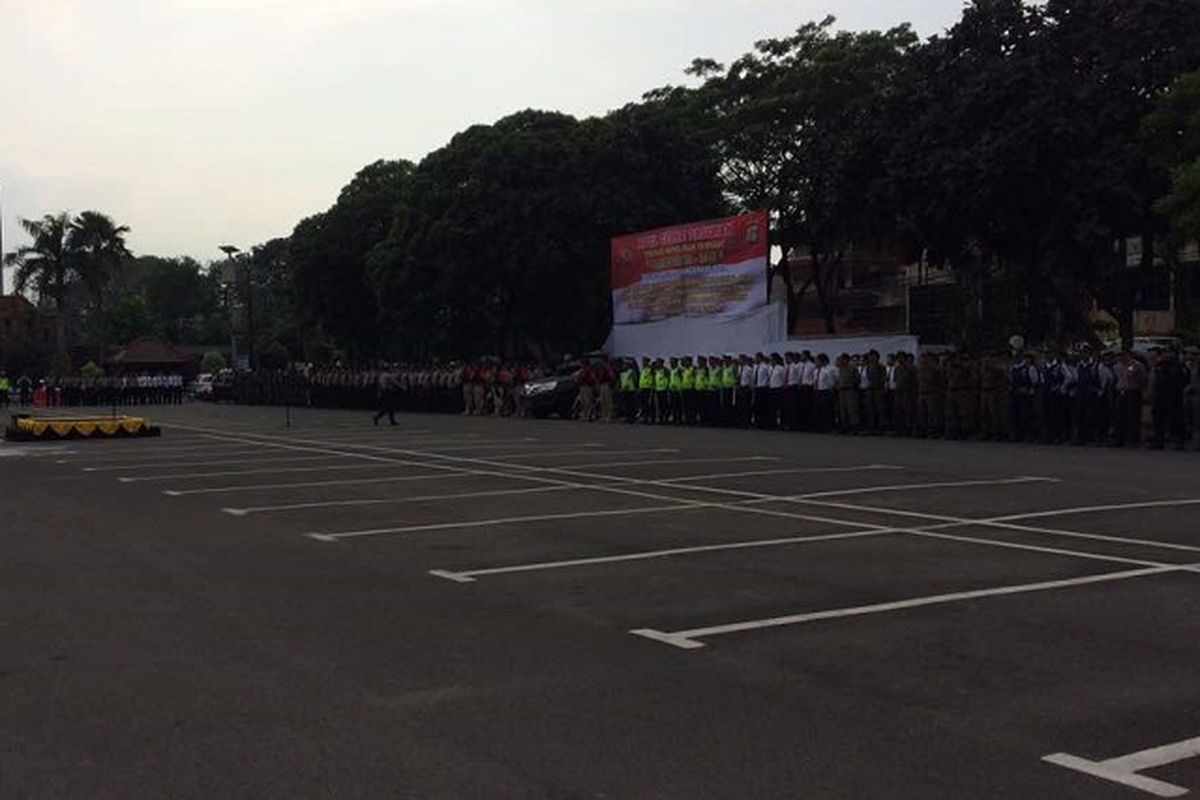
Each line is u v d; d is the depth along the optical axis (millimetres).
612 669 6312
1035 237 25766
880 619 7344
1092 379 20219
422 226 42625
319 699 5836
